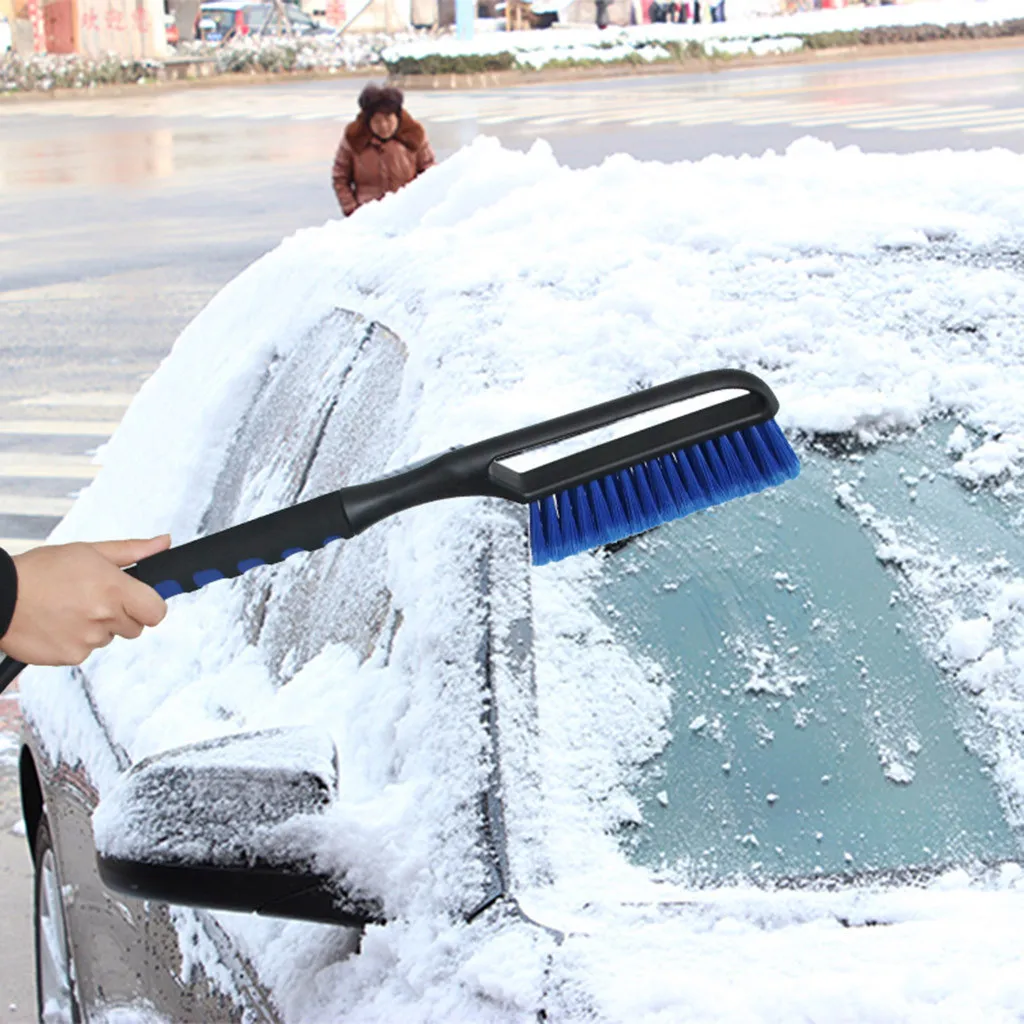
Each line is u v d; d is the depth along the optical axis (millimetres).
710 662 1868
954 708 1860
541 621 1863
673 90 29453
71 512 3549
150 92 38469
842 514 2010
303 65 41500
